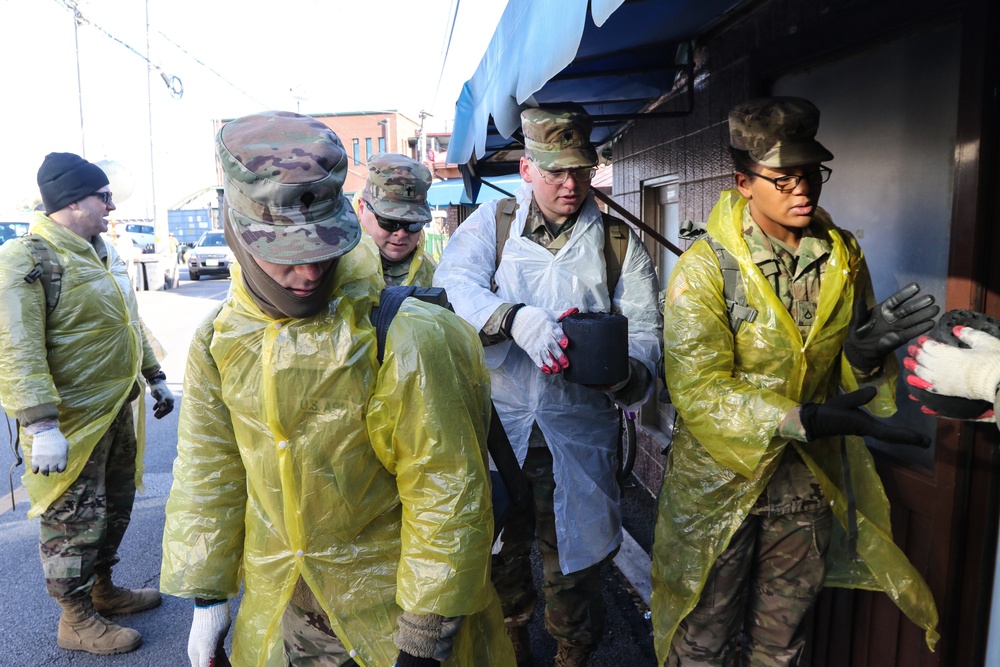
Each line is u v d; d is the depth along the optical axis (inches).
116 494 134.5
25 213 136.7
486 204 107.6
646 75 149.9
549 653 121.8
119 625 136.6
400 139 1969.7
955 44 81.0
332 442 57.5
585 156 93.0
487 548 57.6
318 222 52.4
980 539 79.1
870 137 96.3
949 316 61.8
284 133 52.9
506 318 89.6
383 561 61.4
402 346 56.8
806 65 105.6
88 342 121.9
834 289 75.2
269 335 56.7
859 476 82.3
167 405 147.0
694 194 147.3
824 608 102.5
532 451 99.7
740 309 76.9
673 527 84.7
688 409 76.6
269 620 62.3
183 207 1931.6
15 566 162.2
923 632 85.3
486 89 112.3
